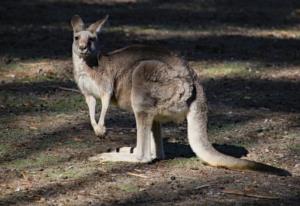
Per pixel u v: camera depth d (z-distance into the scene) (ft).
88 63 70.03
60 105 90.63
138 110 68.85
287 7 159.33
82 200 62.28
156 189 64.59
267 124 84.94
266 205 61.46
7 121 83.92
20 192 63.98
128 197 62.85
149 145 69.87
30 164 70.59
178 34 130.93
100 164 70.38
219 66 110.73
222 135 80.79
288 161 72.54
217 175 67.82
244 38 129.70
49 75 103.60
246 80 104.68
